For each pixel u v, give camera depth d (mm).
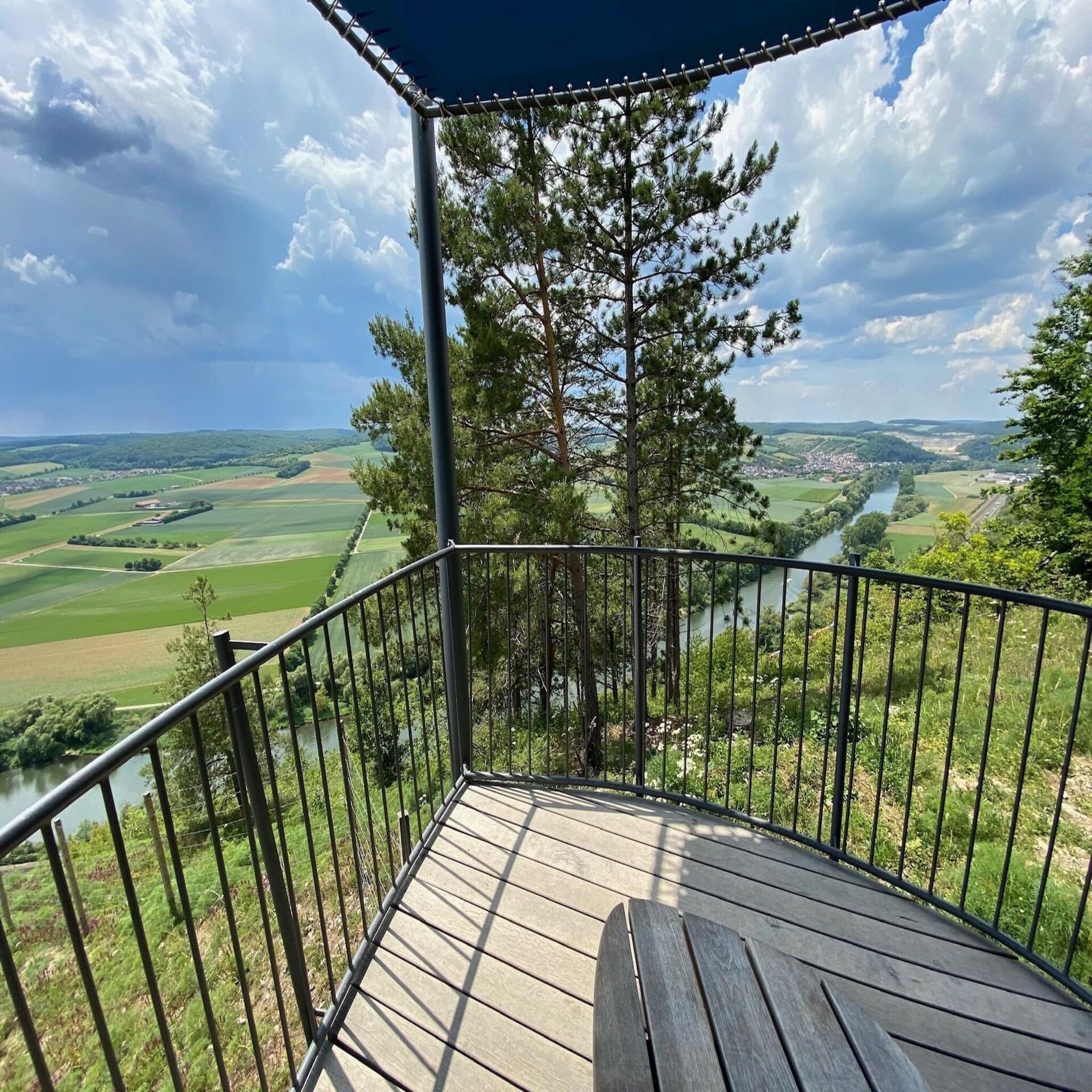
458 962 1551
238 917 4305
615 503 7645
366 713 6539
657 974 1011
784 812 3078
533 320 6715
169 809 953
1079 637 5504
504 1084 1265
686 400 6637
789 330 6297
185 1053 2918
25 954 4672
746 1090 823
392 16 1939
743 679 6070
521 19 1993
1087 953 1956
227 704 1150
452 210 5953
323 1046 1355
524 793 2299
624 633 2744
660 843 1983
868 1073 843
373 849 1661
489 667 2312
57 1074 3320
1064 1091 1214
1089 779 3066
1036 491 10695
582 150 6004
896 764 3391
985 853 2561
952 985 1449
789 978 1000
